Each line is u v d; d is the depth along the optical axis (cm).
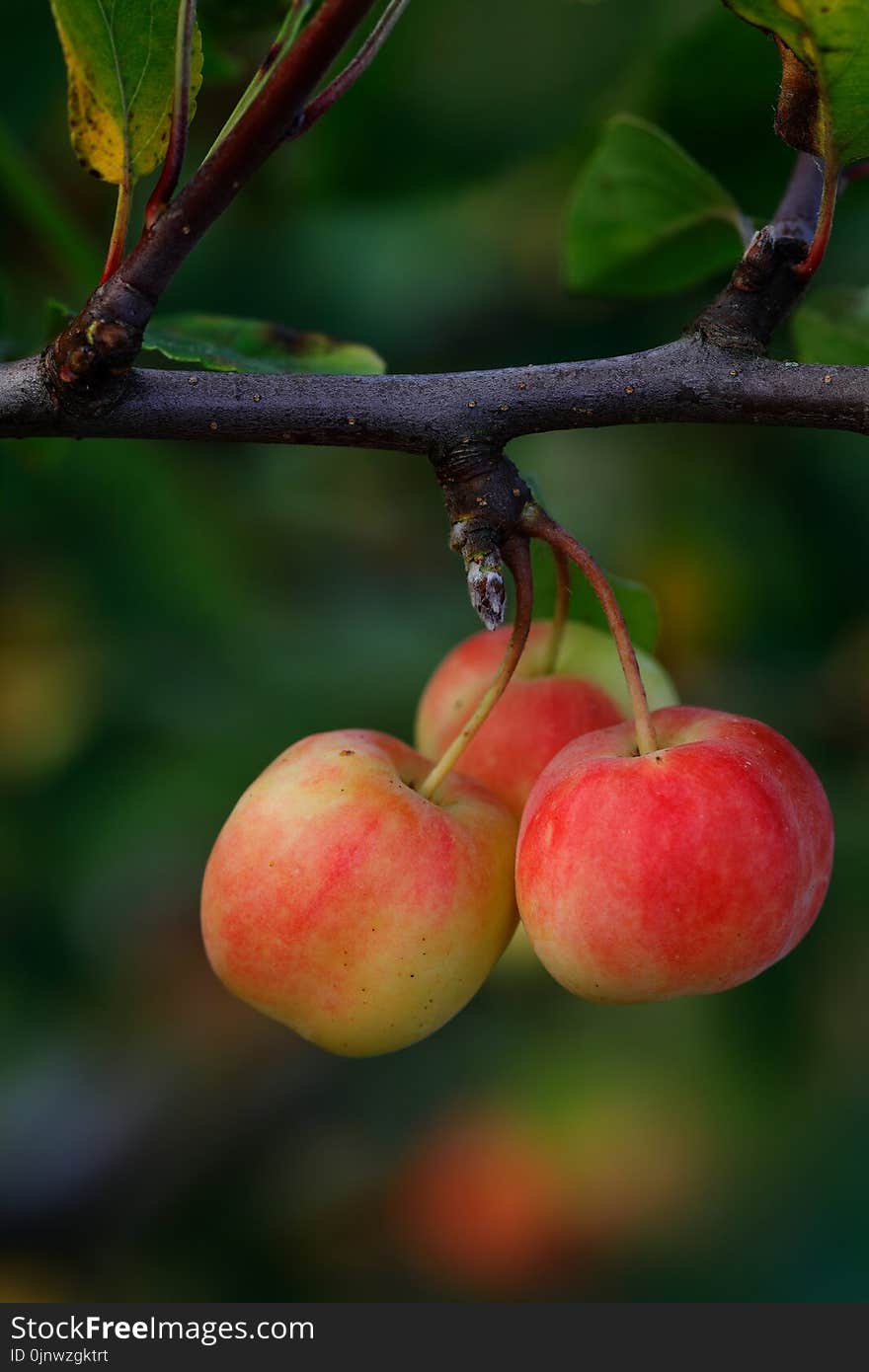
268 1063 85
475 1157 87
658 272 57
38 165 64
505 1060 86
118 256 47
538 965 83
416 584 84
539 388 48
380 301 71
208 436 48
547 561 53
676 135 58
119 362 47
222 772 74
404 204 59
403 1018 49
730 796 47
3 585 76
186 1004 87
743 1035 72
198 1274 80
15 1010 77
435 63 57
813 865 48
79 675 80
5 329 57
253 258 67
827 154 48
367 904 48
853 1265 65
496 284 73
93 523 69
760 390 48
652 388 48
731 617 79
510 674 49
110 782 76
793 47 47
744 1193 72
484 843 49
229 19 55
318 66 45
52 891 75
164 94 47
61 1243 78
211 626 72
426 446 48
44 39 56
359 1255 85
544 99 57
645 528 81
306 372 50
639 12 57
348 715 75
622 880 47
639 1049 86
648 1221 84
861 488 76
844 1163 68
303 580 82
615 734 49
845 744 76
